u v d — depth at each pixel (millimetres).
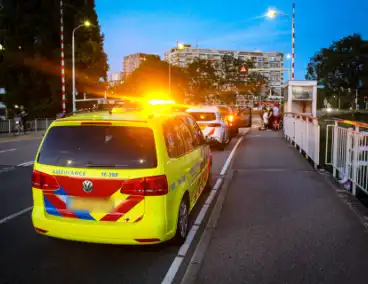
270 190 7320
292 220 5508
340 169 7898
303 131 11789
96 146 4117
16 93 40094
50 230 4098
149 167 3980
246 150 13523
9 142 18344
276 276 3791
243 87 64188
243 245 4598
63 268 4055
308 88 20000
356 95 66875
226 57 65062
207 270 3953
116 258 4289
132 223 3938
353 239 4734
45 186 4125
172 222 4191
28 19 39344
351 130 7109
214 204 6480
